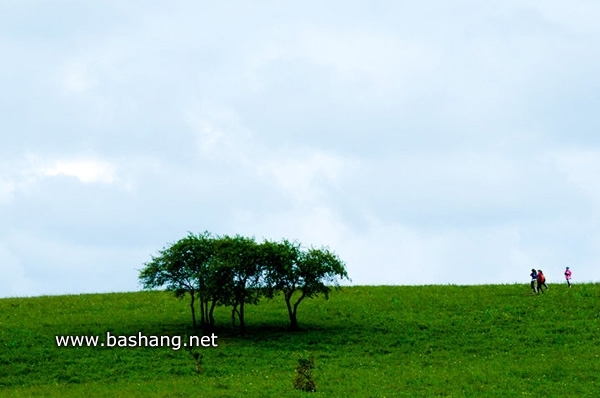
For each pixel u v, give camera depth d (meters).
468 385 55.56
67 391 56.69
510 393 53.22
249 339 72.75
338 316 81.81
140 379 60.75
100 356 67.19
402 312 82.62
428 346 69.81
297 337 73.19
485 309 82.31
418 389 54.81
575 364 61.56
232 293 73.69
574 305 81.81
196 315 82.56
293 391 54.50
